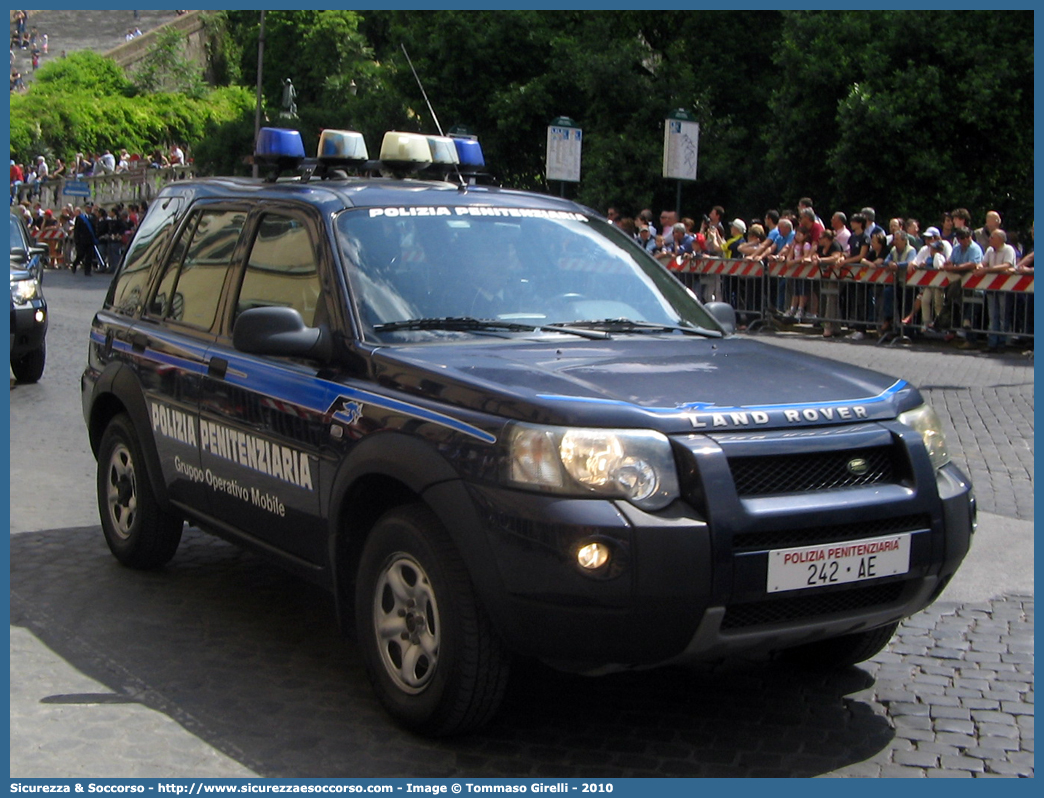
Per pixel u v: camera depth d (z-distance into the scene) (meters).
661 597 3.50
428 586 3.89
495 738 4.07
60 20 87.44
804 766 3.91
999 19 22.41
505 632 3.66
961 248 15.23
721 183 26.47
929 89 21.91
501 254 4.88
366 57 46.66
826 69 23.06
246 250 5.16
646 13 29.77
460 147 6.14
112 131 60.78
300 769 3.81
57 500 7.41
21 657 4.75
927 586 3.96
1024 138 22.28
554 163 21.53
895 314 16.02
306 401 4.41
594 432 3.59
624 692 4.51
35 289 12.14
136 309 5.90
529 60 31.06
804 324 17.45
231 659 4.76
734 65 28.50
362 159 5.86
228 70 75.88
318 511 4.35
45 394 11.76
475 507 3.66
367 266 4.59
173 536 5.79
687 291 5.30
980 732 4.18
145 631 5.07
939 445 4.16
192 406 5.17
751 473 3.69
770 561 3.62
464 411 3.81
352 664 4.73
